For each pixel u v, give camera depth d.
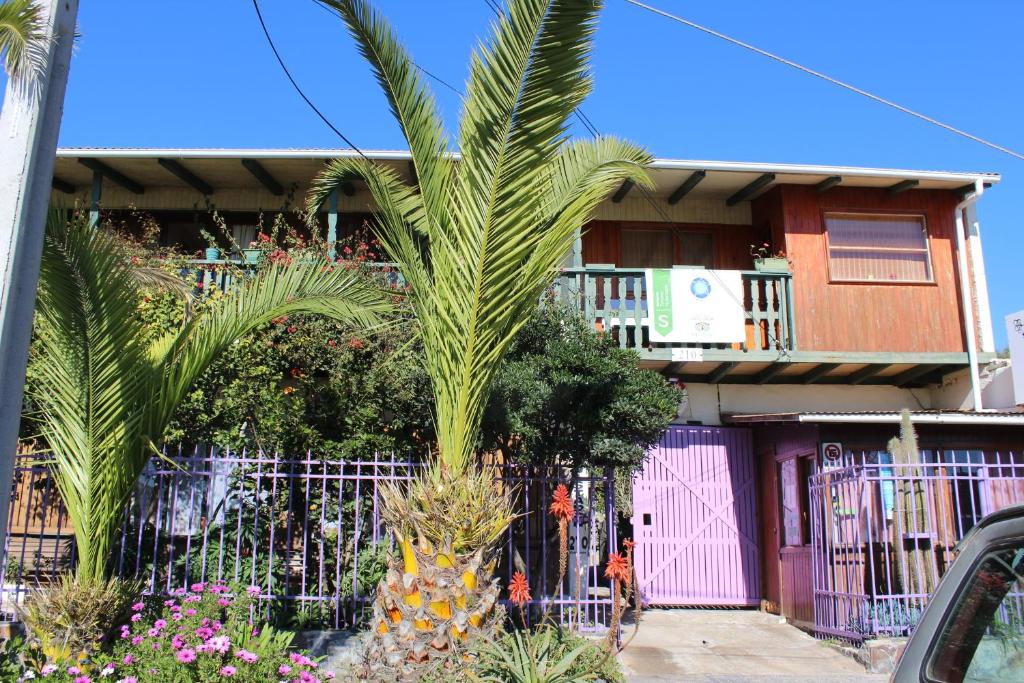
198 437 9.05
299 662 6.29
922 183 13.11
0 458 4.71
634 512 12.18
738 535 12.21
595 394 8.84
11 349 4.82
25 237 4.93
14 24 5.00
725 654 8.97
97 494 6.38
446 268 6.13
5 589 7.94
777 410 12.98
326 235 13.58
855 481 9.02
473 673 5.73
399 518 6.15
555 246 6.21
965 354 12.45
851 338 12.89
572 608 8.65
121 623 6.46
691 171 12.66
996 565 2.74
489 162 5.87
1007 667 2.58
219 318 6.85
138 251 10.19
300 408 9.30
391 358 8.98
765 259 12.56
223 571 8.57
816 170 12.62
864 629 8.67
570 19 5.58
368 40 6.11
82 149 12.06
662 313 12.14
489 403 8.59
